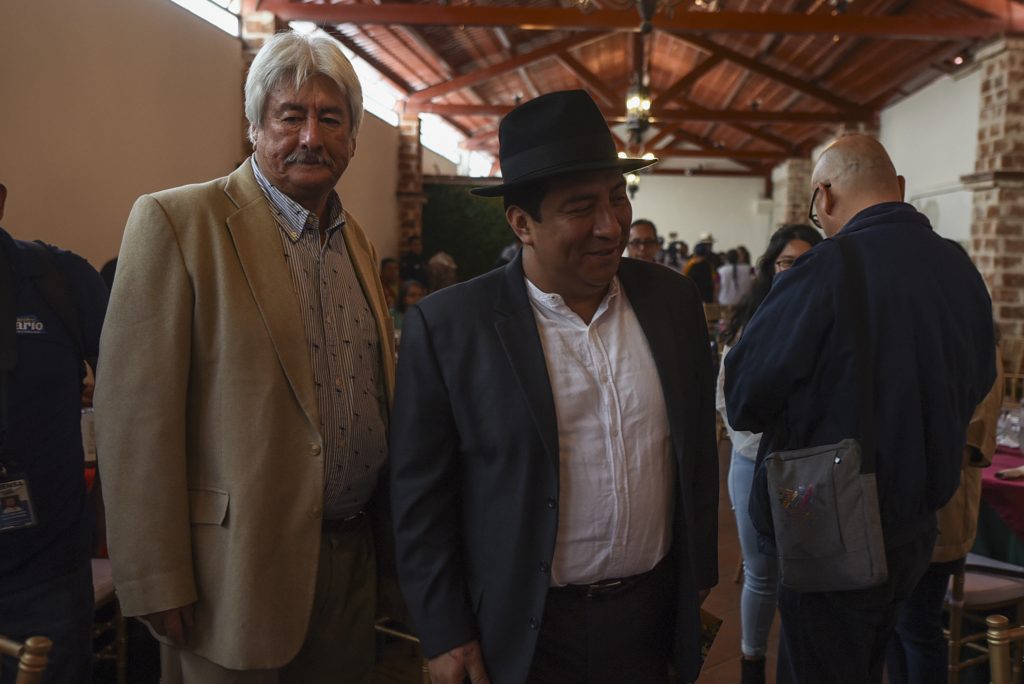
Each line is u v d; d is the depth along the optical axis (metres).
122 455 1.37
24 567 1.60
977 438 2.04
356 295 1.62
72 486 1.66
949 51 10.35
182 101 6.52
